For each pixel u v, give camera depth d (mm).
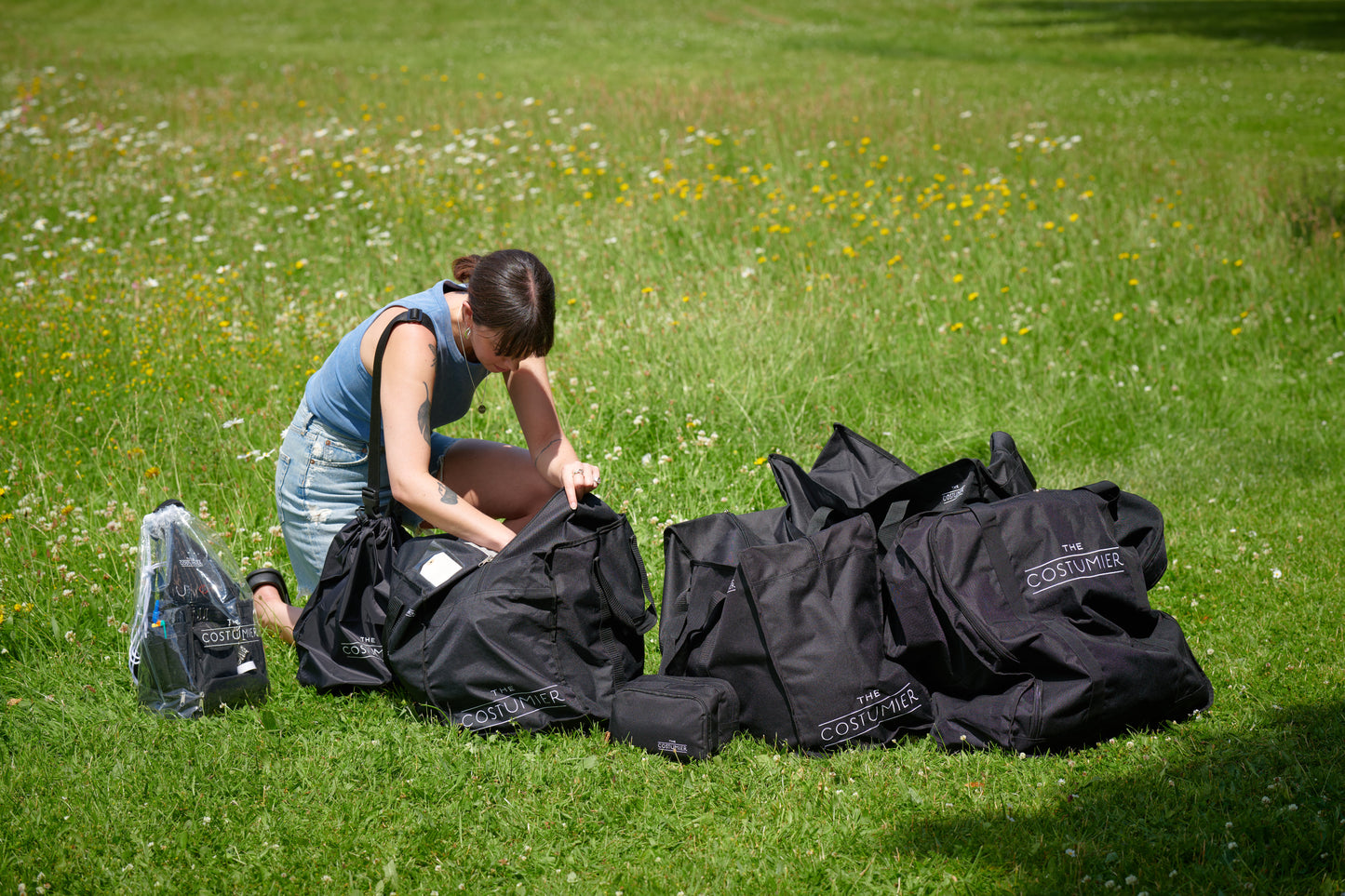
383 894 2219
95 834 2389
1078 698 2611
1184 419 5328
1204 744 2697
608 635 2906
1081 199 8586
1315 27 23344
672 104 12367
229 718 2881
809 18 26094
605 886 2246
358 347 3086
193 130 11852
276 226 8531
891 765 2658
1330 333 6289
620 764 2664
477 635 2773
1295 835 2260
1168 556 3961
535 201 8828
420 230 8273
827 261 7188
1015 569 2805
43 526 3898
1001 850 2301
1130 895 2127
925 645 2795
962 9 27531
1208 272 6938
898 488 3084
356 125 12078
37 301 6363
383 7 27219
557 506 2873
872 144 10781
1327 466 4785
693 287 6578
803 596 2779
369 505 3082
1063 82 16656
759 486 4457
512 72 17750
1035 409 5293
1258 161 10391
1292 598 3559
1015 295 6656
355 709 2949
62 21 25234
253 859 2314
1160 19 25266
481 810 2490
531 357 3283
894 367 5609
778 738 2779
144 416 4953
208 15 26500
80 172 10008
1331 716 2791
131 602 3512
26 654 3254
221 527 4012
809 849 2330
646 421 4863
